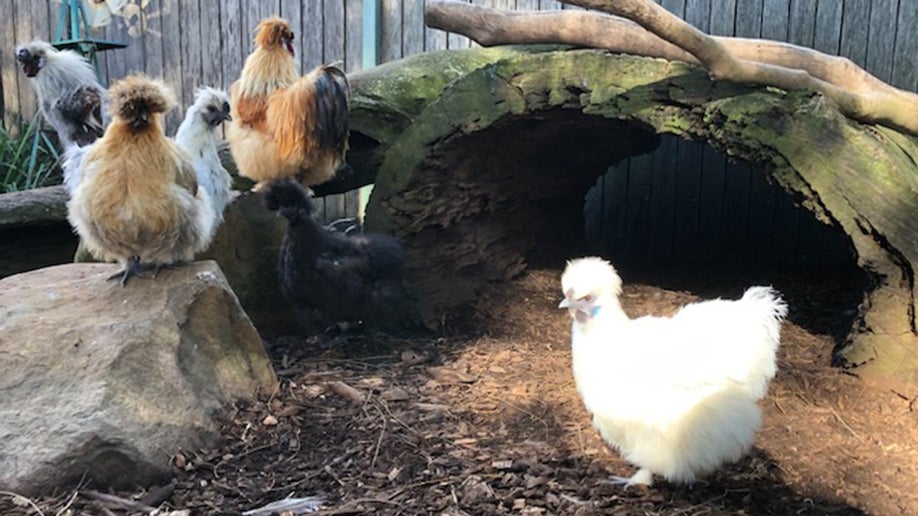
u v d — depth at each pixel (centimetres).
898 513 332
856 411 413
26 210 643
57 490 334
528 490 346
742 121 428
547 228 693
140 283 405
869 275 438
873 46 623
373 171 644
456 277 592
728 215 735
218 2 805
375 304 533
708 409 325
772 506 338
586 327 343
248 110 546
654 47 449
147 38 844
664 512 331
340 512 326
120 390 353
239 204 555
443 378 475
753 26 652
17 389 349
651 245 762
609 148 615
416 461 372
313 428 404
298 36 779
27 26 895
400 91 611
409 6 734
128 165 362
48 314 381
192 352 398
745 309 340
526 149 570
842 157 412
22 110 924
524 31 475
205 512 328
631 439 341
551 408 432
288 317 568
